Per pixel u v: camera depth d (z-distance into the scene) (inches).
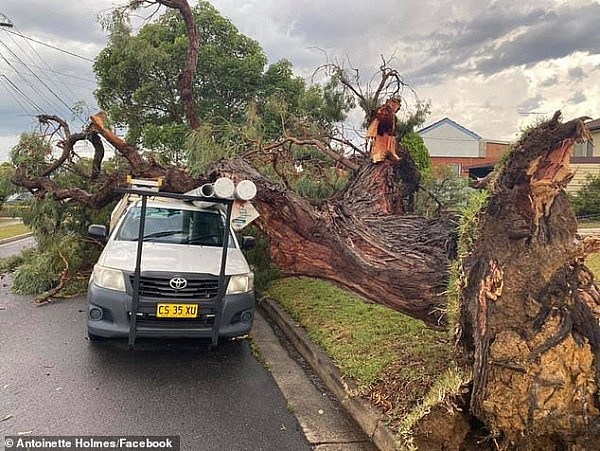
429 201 327.3
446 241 171.9
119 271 204.4
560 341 120.6
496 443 125.1
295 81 699.4
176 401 171.2
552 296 123.9
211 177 238.4
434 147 1461.6
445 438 127.5
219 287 205.0
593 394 119.1
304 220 194.5
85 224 358.9
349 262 185.5
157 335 199.3
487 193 133.0
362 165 301.6
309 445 144.5
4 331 245.8
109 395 173.2
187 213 263.4
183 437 146.3
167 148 531.2
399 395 160.1
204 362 212.4
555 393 119.3
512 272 126.2
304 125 359.6
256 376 198.7
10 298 323.3
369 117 302.5
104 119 288.7
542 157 124.2
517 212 127.8
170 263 211.6
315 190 337.1
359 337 219.5
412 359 185.5
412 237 194.1
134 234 249.0
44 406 162.6
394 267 174.7
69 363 202.4
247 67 666.2
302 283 343.0
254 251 334.0
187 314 201.2
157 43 658.8
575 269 126.5
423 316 172.6
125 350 221.5
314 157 362.6
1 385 178.5
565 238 126.6
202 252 232.4
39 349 218.7
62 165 361.7
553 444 123.9
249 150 326.6
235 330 211.8
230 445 142.7
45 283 334.6
